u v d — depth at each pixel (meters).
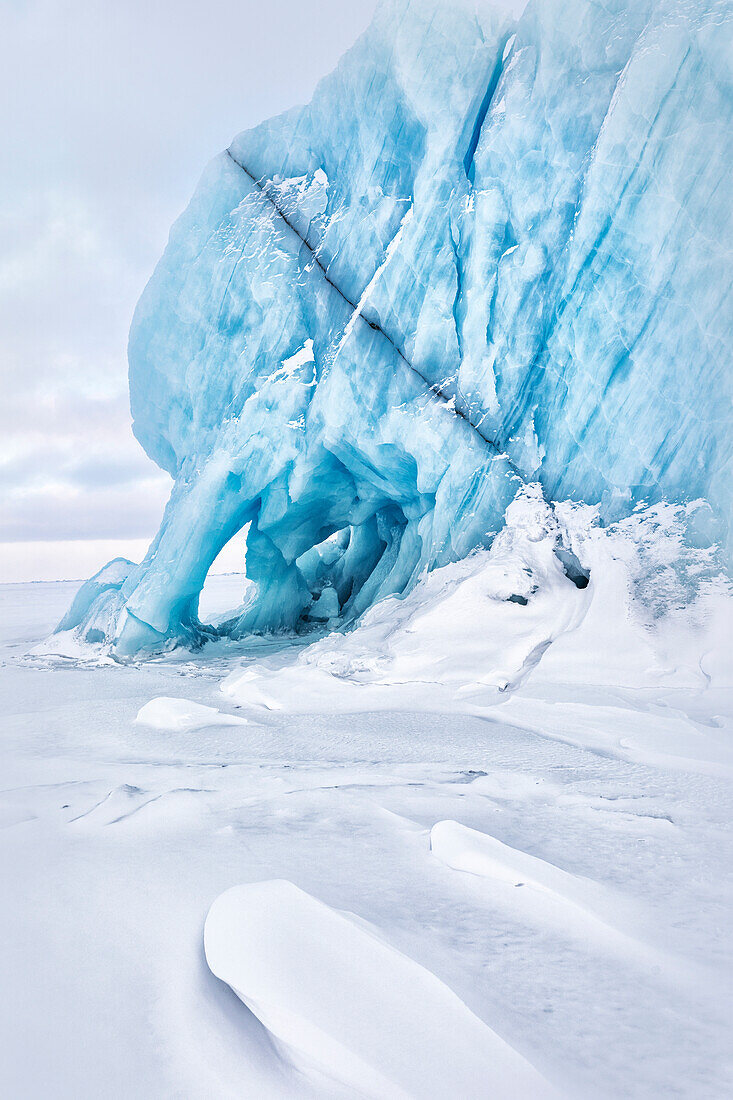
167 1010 1.64
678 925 2.12
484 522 9.97
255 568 16.28
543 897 2.26
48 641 14.25
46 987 1.77
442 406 10.58
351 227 12.12
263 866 2.58
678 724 5.27
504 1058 1.40
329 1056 1.38
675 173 8.09
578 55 9.24
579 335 9.10
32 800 3.80
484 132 10.30
